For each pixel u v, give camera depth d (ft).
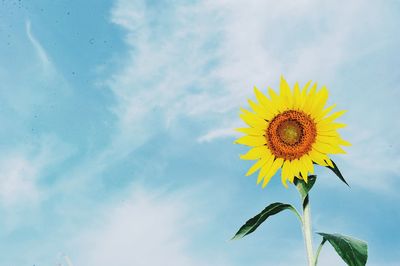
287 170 3.08
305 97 3.17
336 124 3.07
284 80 3.22
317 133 3.11
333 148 3.03
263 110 3.24
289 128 3.14
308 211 2.92
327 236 2.72
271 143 3.18
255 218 2.96
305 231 2.88
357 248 2.66
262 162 3.19
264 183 3.13
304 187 2.94
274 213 2.96
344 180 2.97
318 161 3.04
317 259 2.83
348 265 2.63
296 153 3.09
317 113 3.13
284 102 3.22
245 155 3.22
